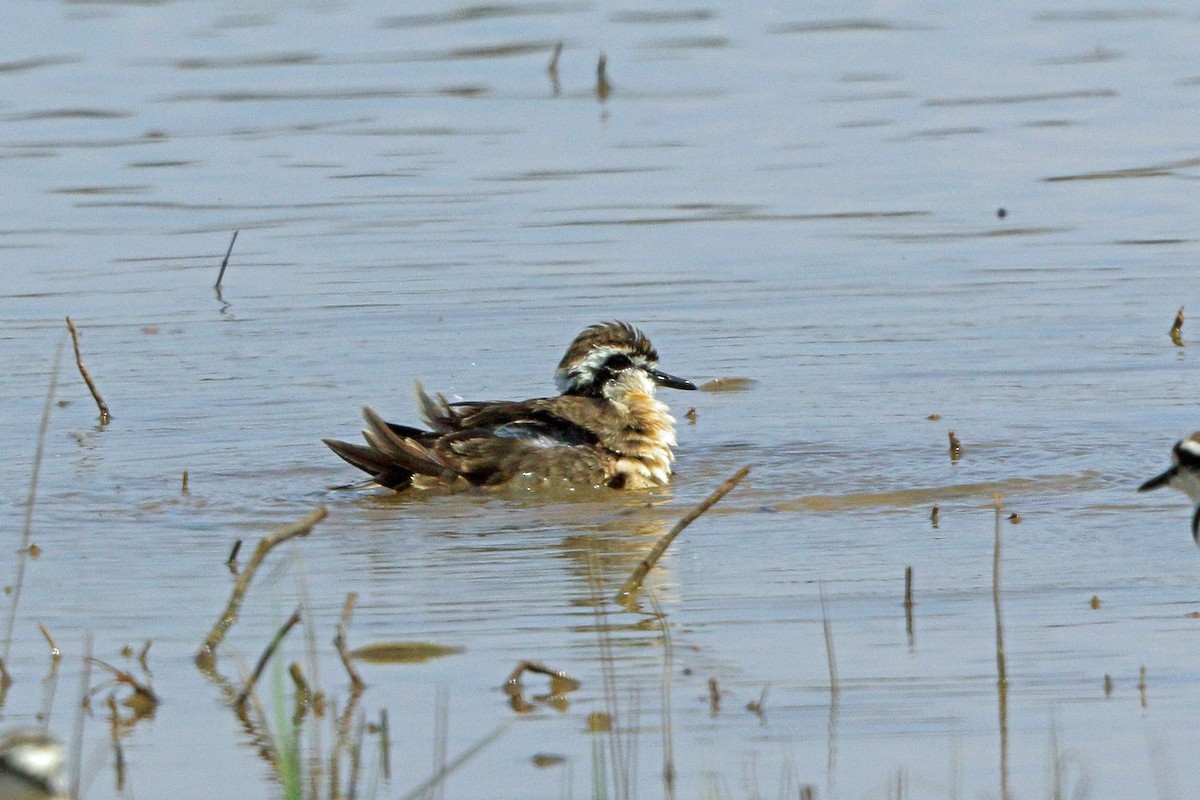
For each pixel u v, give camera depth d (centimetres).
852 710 1050
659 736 1023
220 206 2541
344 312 2134
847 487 1562
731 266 2289
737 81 3247
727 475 1628
